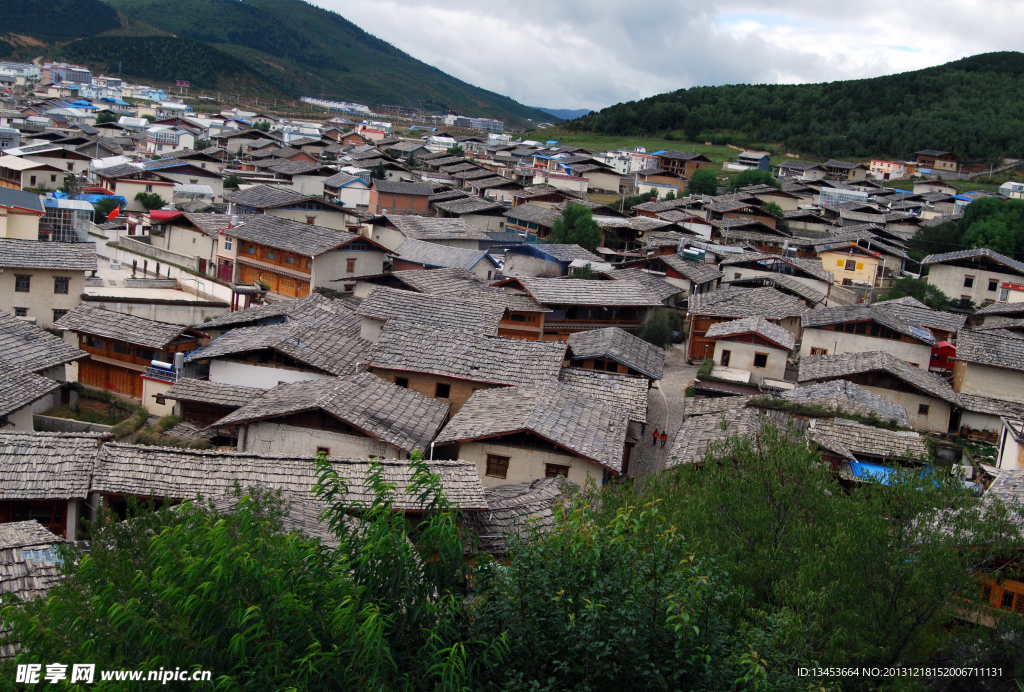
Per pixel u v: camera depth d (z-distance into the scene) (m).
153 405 41.91
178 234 72.62
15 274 50.97
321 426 33.16
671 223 95.25
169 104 195.38
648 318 64.88
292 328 43.97
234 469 25.97
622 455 34.53
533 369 41.88
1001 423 44.97
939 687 16.61
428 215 101.44
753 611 15.71
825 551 17.19
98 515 16.91
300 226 68.00
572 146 167.25
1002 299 73.75
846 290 77.56
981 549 17.19
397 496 25.16
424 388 41.09
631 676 13.90
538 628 14.55
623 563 14.89
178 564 12.50
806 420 39.50
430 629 13.63
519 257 77.00
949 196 123.62
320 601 13.01
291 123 188.12
